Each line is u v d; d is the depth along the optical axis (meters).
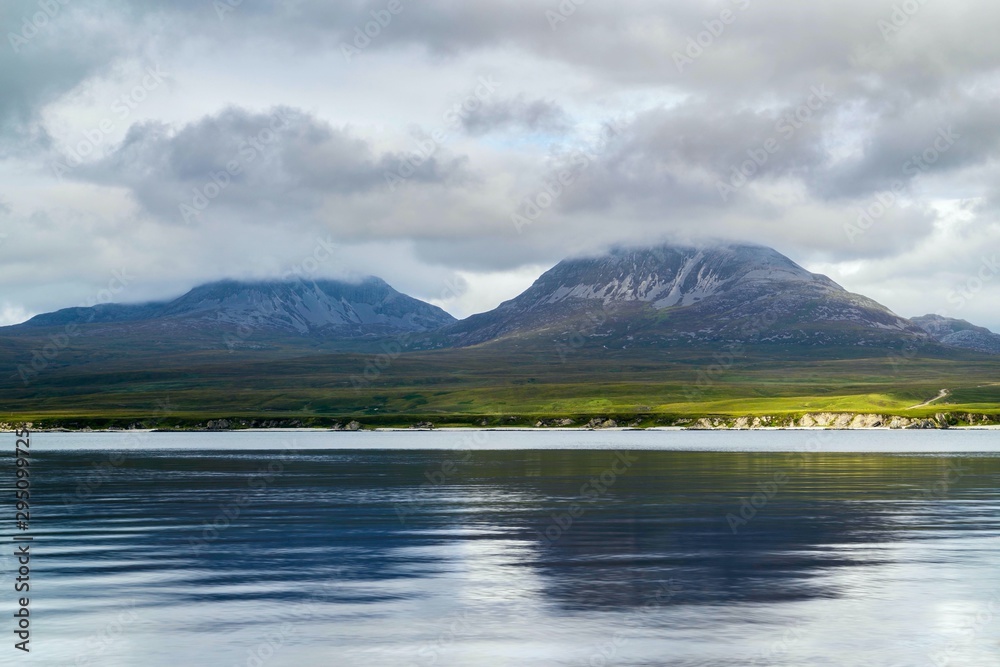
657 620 26.23
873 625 25.59
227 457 117.38
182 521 47.91
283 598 29.28
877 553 36.88
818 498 58.59
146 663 22.62
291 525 46.09
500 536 41.97
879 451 126.12
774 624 25.75
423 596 29.45
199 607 28.11
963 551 37.34
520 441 174.50
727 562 35.00
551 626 25.69
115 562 35.62
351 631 25.38
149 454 127.06
